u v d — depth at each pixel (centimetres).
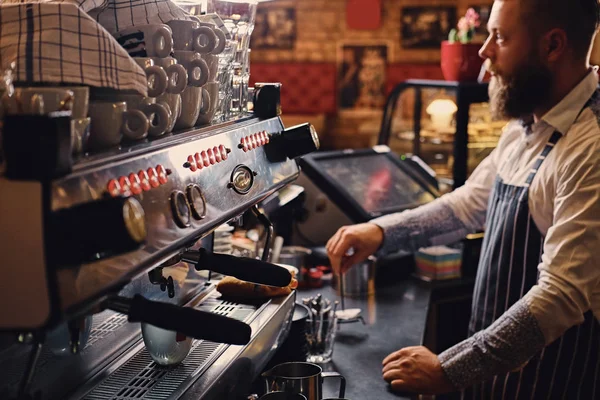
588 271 169
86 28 90
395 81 749
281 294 158
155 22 122
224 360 126
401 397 162
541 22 188
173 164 99
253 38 750
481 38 729
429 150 310
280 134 149
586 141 178
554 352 189
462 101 281
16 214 69
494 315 204
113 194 81
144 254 86
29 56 86
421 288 256
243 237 242
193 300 158
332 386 167
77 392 116
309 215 275
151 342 123
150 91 106
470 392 206
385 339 201
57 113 70
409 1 734
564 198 176
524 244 196
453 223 231
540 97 192
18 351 103
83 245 73
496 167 225
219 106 141
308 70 752
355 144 762
